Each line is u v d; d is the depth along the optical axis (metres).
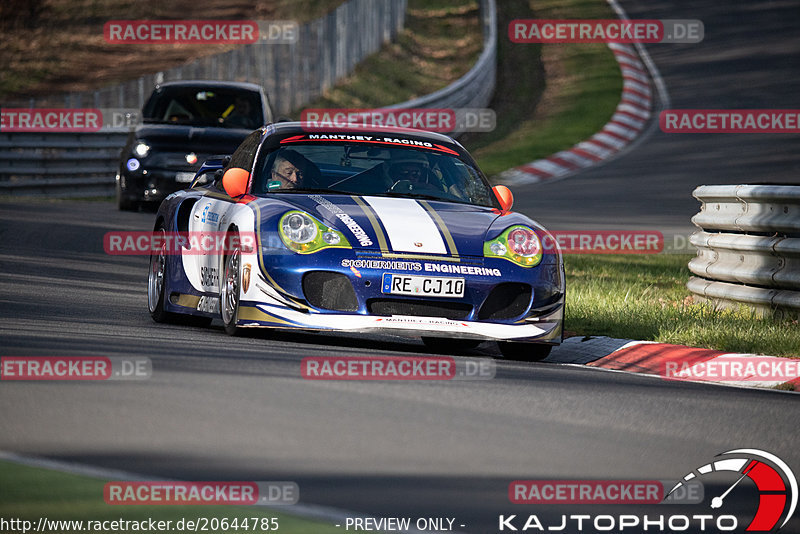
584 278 37.25
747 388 22.08
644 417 17.59
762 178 75.62
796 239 27.75
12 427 14.27
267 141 26.83
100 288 32.00
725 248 29.94
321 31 96.94
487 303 23.14
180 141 51.38
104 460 12.93
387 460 13.66
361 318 22.45
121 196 52.34
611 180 75.56
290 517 11.23
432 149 27.50
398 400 17.41
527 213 59.03
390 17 117.56
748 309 29.19
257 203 24.08
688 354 24.56
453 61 118.12
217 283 24.72
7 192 62.94
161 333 23.67
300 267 22.59
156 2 128.00
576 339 26.98
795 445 16.23
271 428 14.89
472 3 138.00
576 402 18.44
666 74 118.50
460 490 12.65
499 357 25.36
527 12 141.50
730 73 118.25
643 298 32.53
